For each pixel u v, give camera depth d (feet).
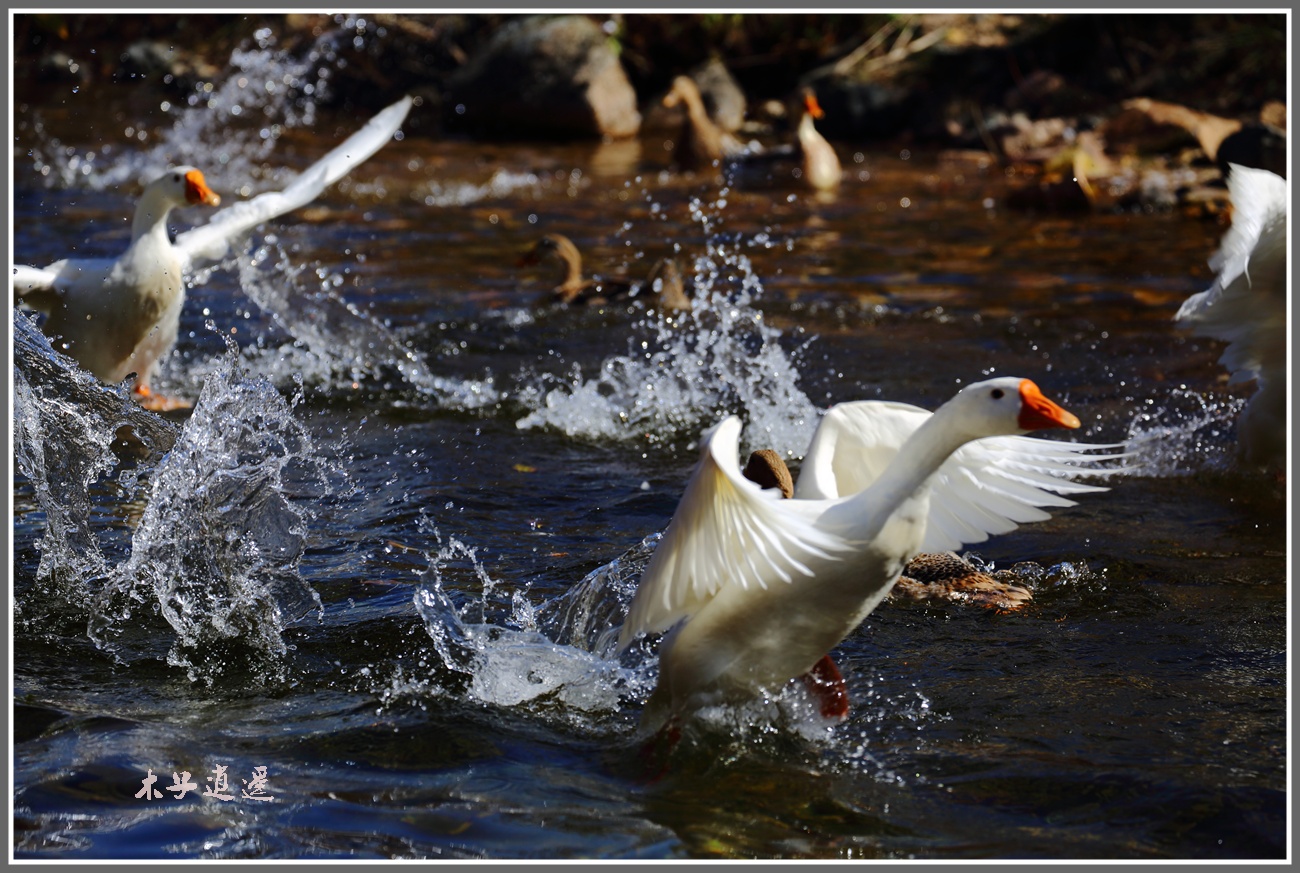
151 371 49.32
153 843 21.31
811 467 27.43
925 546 28.53
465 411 49.34
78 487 34.35
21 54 134.82
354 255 74.95
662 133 124.88
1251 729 26.16
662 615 25.03
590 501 40.14
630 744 25.77
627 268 72.28
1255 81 110.73
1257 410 41.83
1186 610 32.37
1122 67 116.67
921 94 118.83
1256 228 35.27
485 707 27.07
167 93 131.44
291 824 22.09
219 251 49.78
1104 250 76.38
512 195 94.22
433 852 21.31
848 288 68.13
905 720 26.66
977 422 22.94
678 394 51.47
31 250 71.87
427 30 134.72
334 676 28.22
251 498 31.83
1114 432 46.83
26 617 30.42
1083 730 26.16
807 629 24.43
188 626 30.01
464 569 34.32
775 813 23.03
